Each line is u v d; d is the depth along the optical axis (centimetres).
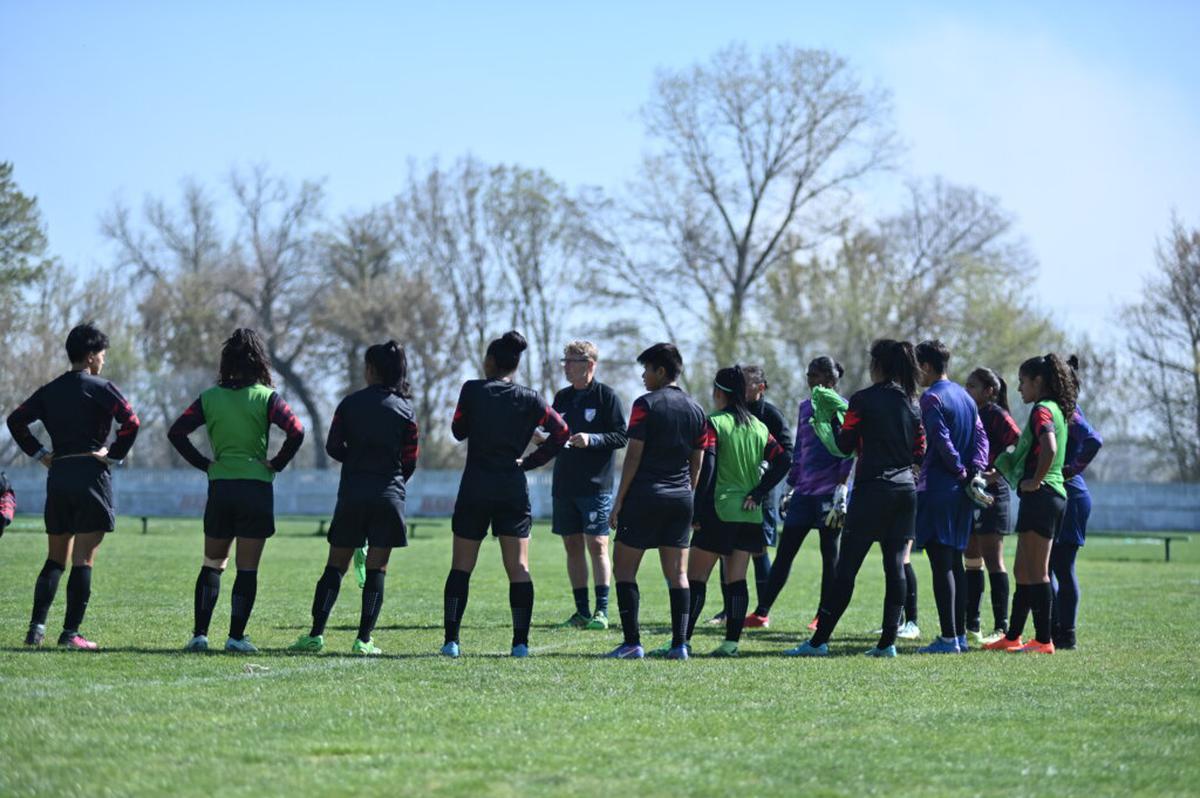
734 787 1365
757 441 2580
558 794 1326
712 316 13662
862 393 2541
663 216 13838
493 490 2356
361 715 1706
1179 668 2344
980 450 2725
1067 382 2703
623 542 2417
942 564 2652
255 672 2077
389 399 2384
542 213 15075
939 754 1543
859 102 13462
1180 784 1424
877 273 13475
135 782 1346
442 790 1331
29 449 2366
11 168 13475
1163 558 7506
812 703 1875
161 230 17138
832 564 3058
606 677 2078
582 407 3128
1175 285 13600
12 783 1338
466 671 2117
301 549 6331
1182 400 13900
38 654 2217
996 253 14212
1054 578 2844
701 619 3350
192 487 13375
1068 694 1998
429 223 15625
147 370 15888
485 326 15812
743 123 13538
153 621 2878
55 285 14250
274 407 2361
